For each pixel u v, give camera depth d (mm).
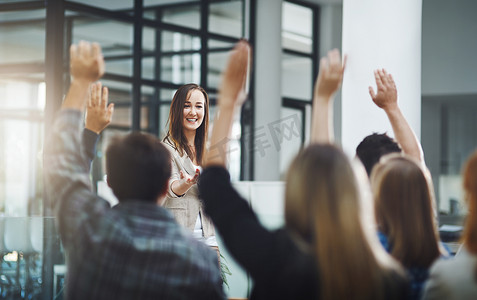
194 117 2736
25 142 7844
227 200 1360
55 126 1443
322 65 1553
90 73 1458
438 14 9539
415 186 1518
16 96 7805
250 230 1289
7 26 7676
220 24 9688
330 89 1561
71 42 7555
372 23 4992
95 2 7812
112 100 8180
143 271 1303
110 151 1420
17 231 5094
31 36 7598
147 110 8602
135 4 8375
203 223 2607
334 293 1180
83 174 1419
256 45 10188
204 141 2787
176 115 2730
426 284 1410
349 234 1200
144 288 1300
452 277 1343
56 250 4363
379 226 1573
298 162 1280
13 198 7926
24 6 7484
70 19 7531
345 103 5125
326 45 10992
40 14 7457
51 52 7254
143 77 8531
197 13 9305
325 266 1185
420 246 1494
